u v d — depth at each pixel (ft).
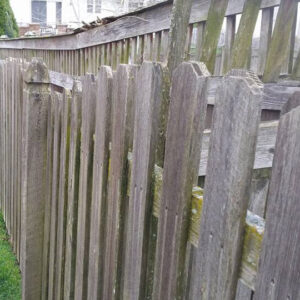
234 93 3.00
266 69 7.59
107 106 5.31
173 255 3.92
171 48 6.77
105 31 13.16
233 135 3.03
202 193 3.72
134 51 11.86
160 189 4.28
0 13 61.72
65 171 7.06
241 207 3.02
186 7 6.68
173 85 3.83
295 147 2.52
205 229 3.43
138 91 4.52
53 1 97.09
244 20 7.29
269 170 6.64
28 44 23.34
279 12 7.28
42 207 8.52
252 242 3.01
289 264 2.60
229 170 3.09
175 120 3.81
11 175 12.38
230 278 3.16
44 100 8.07
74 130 6.55
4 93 12.82
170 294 4.01
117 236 5.19
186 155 3.65
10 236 13.16
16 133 11.11
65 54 17.66
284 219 2.63
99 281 5.83
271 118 7.61
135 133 4.62
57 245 7.68
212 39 7.67
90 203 6.18
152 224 4.54
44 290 8.64
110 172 5.35
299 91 2.74
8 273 11.33
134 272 4.80
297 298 2.54
